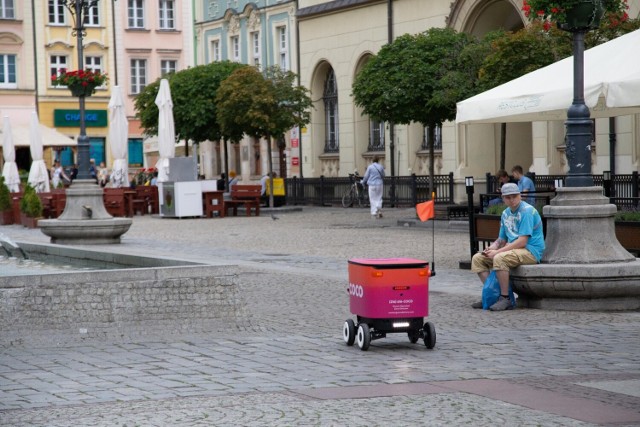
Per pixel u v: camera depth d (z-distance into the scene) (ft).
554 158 137.08
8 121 187.21
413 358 42.57
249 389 36.83
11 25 261.24
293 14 200.95
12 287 46.98
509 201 56.54
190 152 247.50
